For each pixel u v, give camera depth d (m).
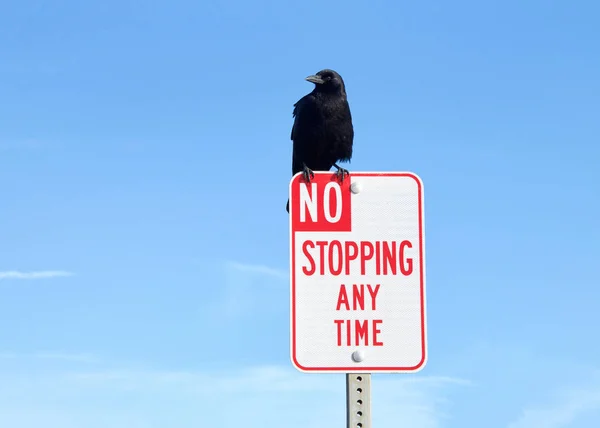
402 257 3.72
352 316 3.67
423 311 3.67
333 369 3.63
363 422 3.58
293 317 3.66
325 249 3.72
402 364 3.63
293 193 3.77
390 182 3.79
